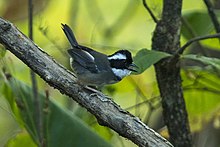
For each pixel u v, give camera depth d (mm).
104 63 10297
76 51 10062
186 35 13109
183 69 12352
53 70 8906
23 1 17781
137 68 10117
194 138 14352
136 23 18484
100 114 8836
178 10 11000
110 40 16156
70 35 10195
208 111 13797
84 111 13273
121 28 17547
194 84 12656
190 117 13883
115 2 19234
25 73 15305
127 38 18453
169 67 10898
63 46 14664
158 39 11062
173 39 11023
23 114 11203
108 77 10250
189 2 19234
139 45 18359
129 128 8695
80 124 11445
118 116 8766
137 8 18016
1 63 10938
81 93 8898
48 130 11312
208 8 12016
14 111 11656
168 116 11133
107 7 19250
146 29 18453
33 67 8859
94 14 17062
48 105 10852
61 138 11289
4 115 17609
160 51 10984
